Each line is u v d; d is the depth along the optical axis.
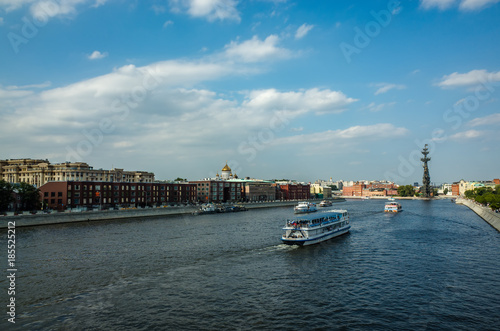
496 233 92.38
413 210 186.00
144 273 50.31
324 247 71.19
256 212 179.00
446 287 45.09
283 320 34.72
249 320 34.69
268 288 44.31
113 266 54.06
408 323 34.25
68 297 40.62
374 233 92.81
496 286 45.56
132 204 164.88
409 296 41.69
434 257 62.31
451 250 68.62
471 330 32.88
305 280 47.81
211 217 143.62
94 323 33.84
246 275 49.94
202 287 44.44
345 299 40.62
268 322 34.25
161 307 37.84
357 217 141.50
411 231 96.81
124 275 49.31
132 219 132.62
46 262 56.50
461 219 132.12
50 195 138.50
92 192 147.75
